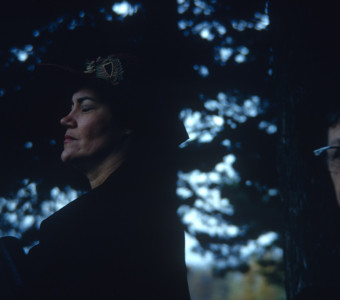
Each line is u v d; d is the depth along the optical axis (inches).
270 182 199.0
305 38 102.3
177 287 59.1
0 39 163.6
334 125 48.3
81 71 70.1
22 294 53.1
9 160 162.9
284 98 106.9
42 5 164.2
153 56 169.0
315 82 93.7
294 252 101.9
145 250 57.1
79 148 66.7
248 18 177.0
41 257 55.7
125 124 67.5
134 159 65.2
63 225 57.6
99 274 53.5
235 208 220.7
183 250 64.0
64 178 173.8
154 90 72.1
